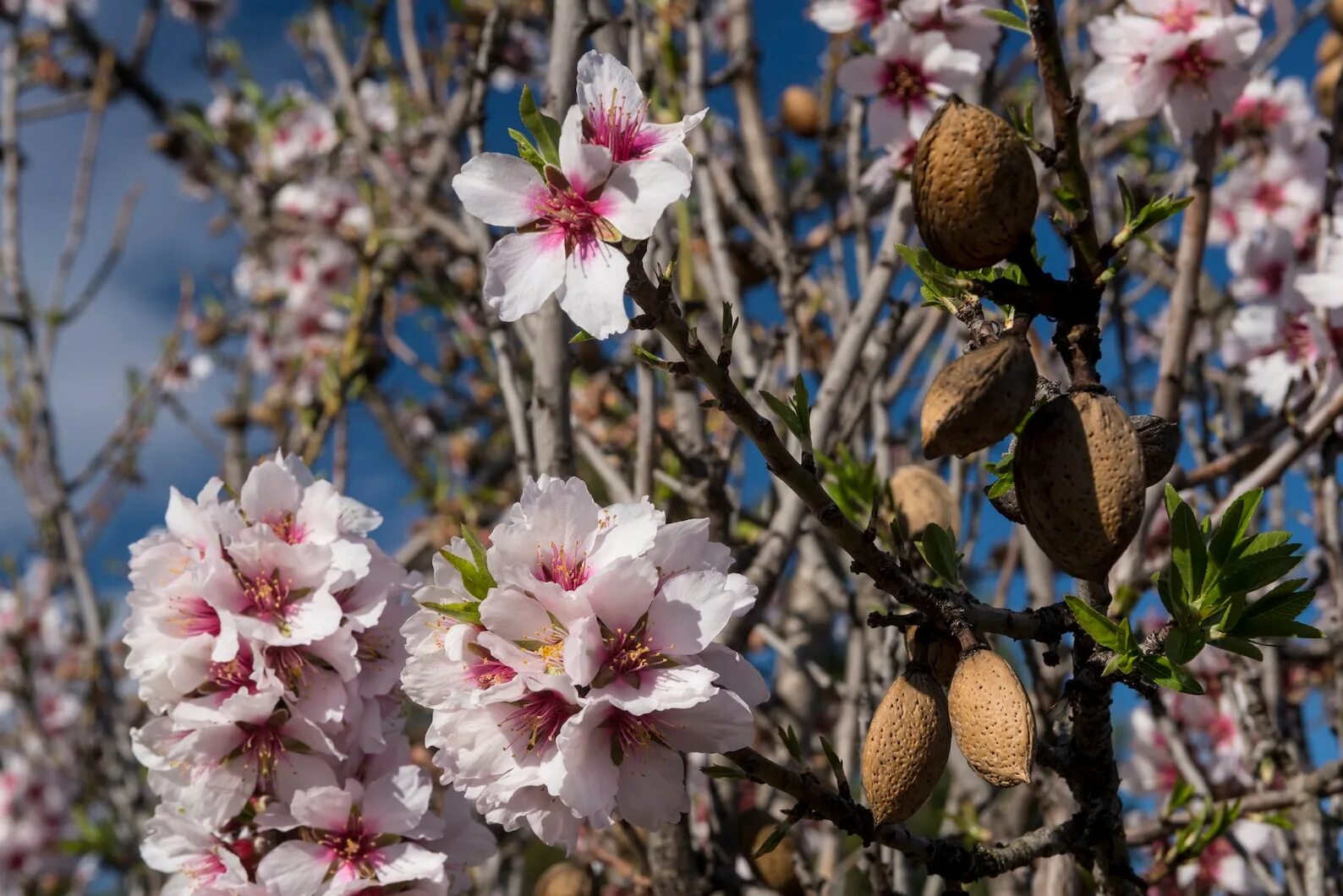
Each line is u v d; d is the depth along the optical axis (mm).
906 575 604
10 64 1889
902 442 1166
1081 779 635
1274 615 600
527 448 837
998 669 591
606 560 628
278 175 2078
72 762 2014
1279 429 846
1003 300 607
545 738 622
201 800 679
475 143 926
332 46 1355
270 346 2033
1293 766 819
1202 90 805
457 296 1585
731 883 832
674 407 953
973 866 633
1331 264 842
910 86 900
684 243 983
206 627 692
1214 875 963
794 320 934
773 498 948
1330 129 1041
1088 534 585
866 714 801
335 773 686
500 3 972
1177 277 798
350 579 692
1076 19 1195
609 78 620
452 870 697
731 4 1101
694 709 616
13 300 1548
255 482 702
